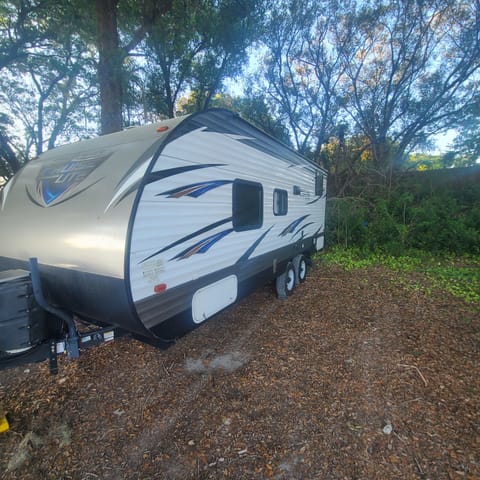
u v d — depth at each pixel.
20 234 2.63
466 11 11.69
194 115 2.48
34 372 2.83
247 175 3.37
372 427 2.08
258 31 9.09
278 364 2.93
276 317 4.11
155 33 7.33
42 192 2.56
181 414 2.26
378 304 4.61
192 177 2.48
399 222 9.34
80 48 8.48
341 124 14.86
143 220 2.01
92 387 2.60
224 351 3.19
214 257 2.83
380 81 14.01
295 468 1.78
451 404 2.31
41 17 7.68
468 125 12.73
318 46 13.96
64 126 12.14
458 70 12.55
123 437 2.05
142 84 10.10
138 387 2.59
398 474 1.71
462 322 3.90
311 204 5.91
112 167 2.23
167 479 1.73
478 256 7.93
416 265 7.24
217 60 9.88
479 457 1.82
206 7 7.82
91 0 5.91
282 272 4.65
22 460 1.88
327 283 5.77
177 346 3.29
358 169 12.31
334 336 3.53
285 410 2.28
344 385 2.58
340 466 1.78
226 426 2.13
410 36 12.89
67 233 2.22
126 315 2.00
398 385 2.56
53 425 2.17
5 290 1.92
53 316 2.23
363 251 8.56
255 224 3.60
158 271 2.16
